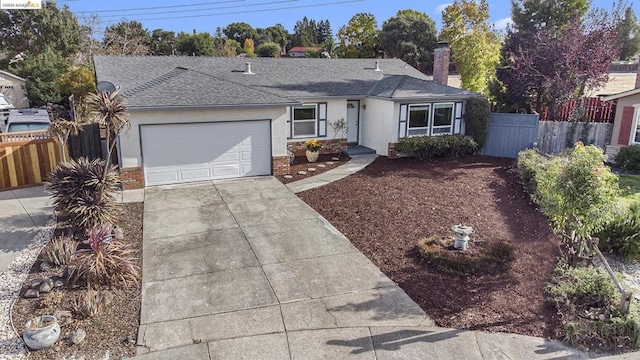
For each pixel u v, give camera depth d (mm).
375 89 19484
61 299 6996
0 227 10109
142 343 5996
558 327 6477
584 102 20156
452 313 6855
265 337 6191
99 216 9703
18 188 13383
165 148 13914
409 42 41906
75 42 40344
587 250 7988
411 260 8641
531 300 7203
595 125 18859
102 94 9867
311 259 8734
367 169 16359
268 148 15266
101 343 5973
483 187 14031
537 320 6676
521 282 7773
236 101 14164
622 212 9227
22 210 11305
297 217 11180
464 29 37125
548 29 22797
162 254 8906
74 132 11734
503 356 5891
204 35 55094
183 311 6801
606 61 19625
